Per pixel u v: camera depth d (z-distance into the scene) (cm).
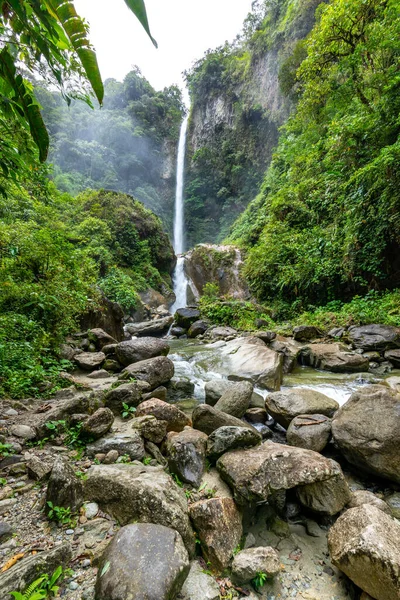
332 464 233
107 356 583
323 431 304
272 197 1471
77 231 1334
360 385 476
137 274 1509
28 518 174
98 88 94
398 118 669
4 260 519
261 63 2331
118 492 183
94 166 2741
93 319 731
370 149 778
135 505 174
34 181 340
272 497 226
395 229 675
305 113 1170
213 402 402
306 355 617
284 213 1213
